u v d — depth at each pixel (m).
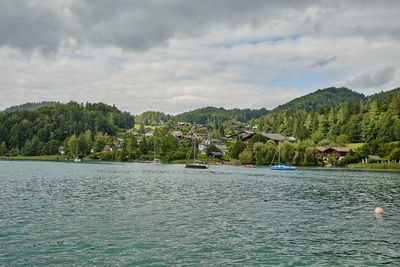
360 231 28.83
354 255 22.53
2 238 24.97
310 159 171.38
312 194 53.56
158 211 36.19
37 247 23.06
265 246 24.19
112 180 74.44
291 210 38.31
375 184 72.62
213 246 23.97
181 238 25.81
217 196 49.22
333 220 33.19
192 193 52.41
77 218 31.95
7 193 48.66
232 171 123.62
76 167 133.50
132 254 22.00
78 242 24.33
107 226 29.03
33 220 30.83
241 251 23.00
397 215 36.16
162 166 161.75
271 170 135.00
